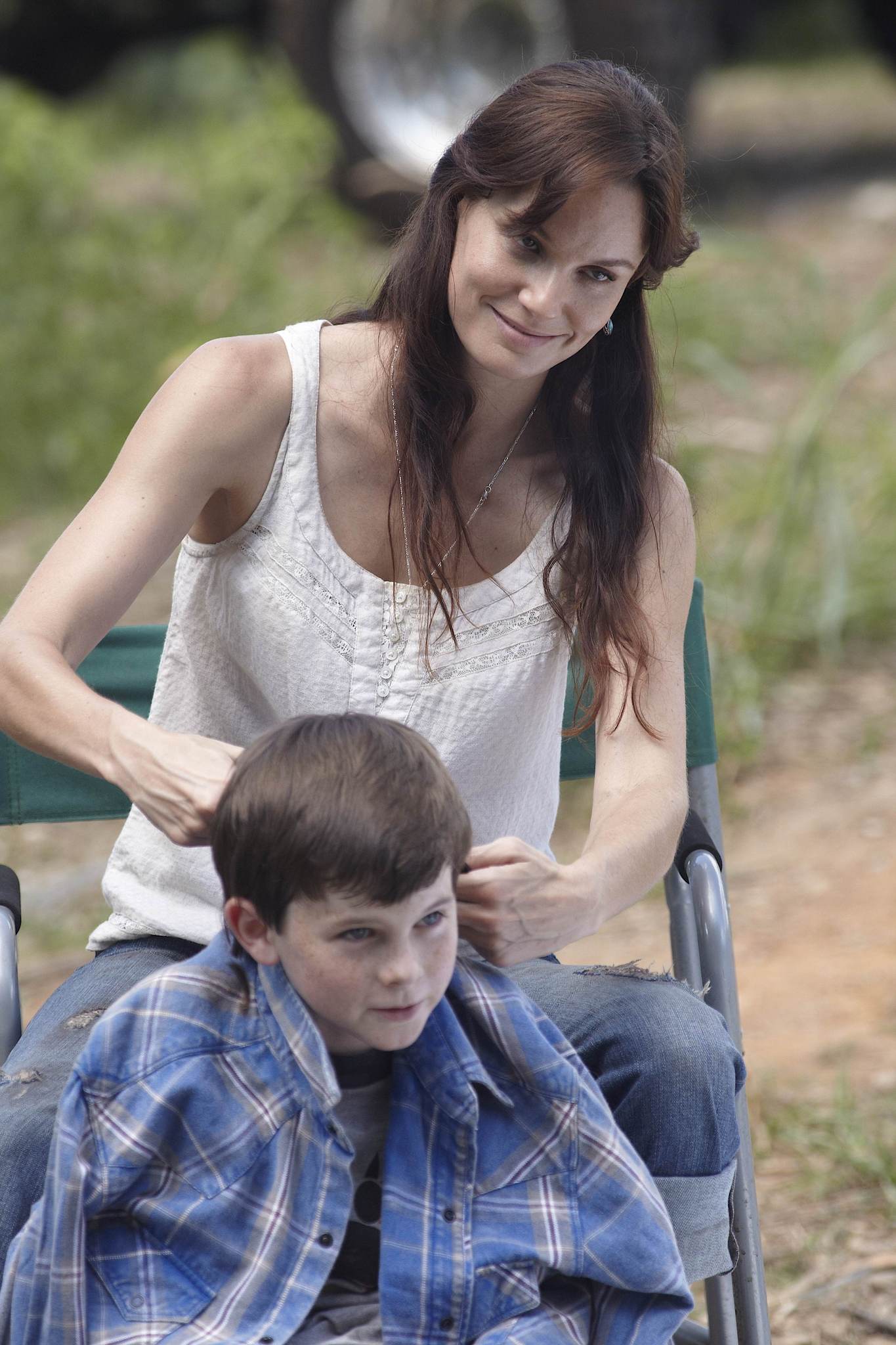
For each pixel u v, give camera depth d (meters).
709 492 11.23
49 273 15.00
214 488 4.09
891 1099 6.73
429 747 3.26
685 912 4.59
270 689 4.25
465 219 3.93
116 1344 3.20
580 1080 3.49
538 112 3.72
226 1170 3.32
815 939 8.15
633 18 16.08
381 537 4.22
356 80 17.62
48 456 14.41
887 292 11.90
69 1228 3.16
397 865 3.04
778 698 10.55
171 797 3.49
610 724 4.32
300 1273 3.28
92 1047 3.33
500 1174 3.43
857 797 9.45
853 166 21.22
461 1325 3.28
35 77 29.94
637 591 4.37
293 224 17.25
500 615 4.24
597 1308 3.45
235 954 3.45
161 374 14.46
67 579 3.90
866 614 11.23
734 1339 4.51
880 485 11.91
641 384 4.32
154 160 22.39
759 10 31.62
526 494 4.34
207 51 27.80
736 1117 3.92
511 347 3.89
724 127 24.27
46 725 3.70
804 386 14.04
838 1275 5.71
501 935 3.59
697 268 14.95
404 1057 3.42
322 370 4.21
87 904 8.81
